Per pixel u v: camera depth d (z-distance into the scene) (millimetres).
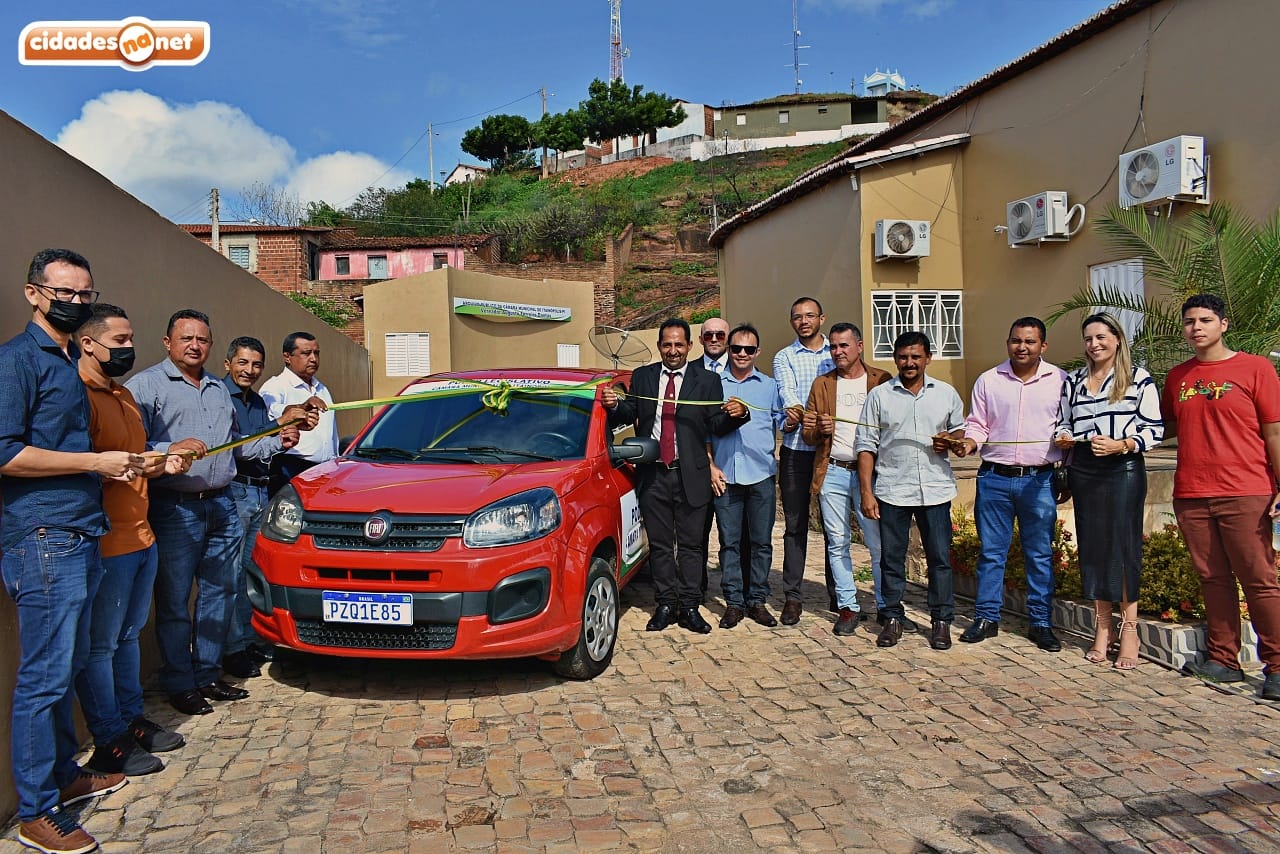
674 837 3119
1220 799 3326
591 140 63500
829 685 4656
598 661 4816
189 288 5531
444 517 4246
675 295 33688
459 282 21344
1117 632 5215
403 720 4203
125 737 3643
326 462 5188
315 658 5145
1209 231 6668
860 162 11883
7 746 3238
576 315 24812
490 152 63844
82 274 3152
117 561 3535
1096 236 10008
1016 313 11375
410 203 42625
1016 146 11281
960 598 6531
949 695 4484
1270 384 4305
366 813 3301
